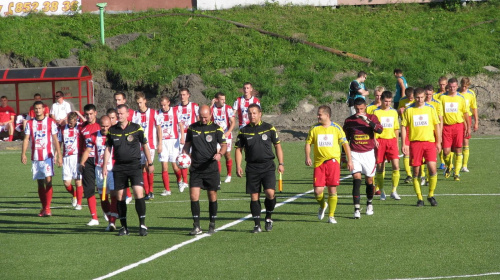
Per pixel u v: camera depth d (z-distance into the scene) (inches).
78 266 869.8
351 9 3789.4
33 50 3442.4
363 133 1162.6
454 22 3555.6
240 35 3535.9
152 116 1448.1
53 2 3821.4
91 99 2999.5
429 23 3572.8
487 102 2960.1
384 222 1115.3
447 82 1585.9
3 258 925.2
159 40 3508.9
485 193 1370.6
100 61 3336.6
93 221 1175.6
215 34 3543.3
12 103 2896.2
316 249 933.8
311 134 1120.8
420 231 1035.9
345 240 987.9
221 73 3270.2
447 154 1545.3
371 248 931.3
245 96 1702.8
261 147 1043.9
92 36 3587.6
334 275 796.6
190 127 1056.8
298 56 3346.5
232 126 1669.5
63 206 1407.5
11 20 3713.1
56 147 1304.1
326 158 1113.4
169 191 1505.9
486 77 3095.5
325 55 3351.4
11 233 1110.4
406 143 1334.9
